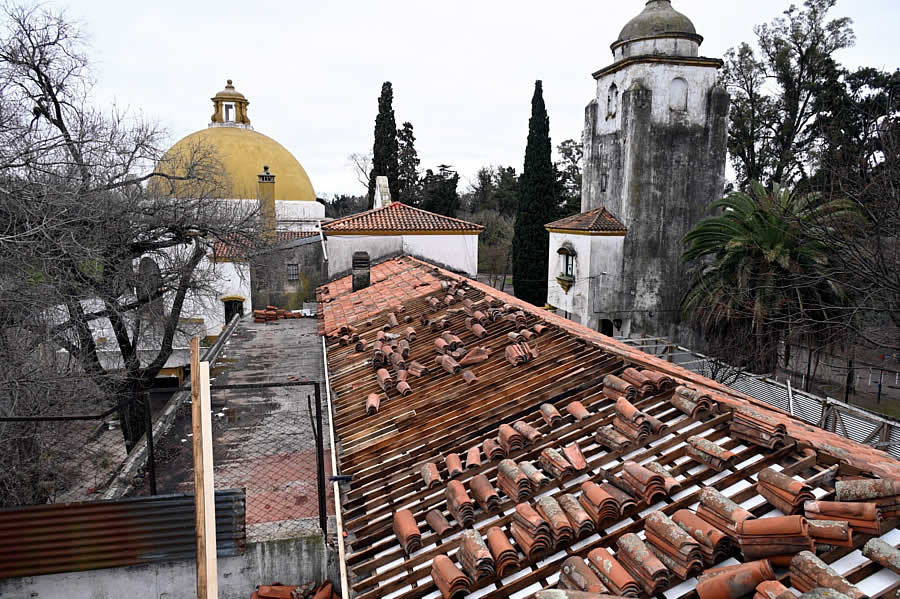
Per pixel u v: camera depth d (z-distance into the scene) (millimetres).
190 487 8031
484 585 3436
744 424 4156
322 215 33625
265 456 8805
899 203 11398
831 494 3379
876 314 15414
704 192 22844
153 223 16734
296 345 16406
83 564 5707
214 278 21375
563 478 4137
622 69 23141
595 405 5188
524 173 33125
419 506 4367
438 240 19516
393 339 9141
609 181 24359
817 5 27922
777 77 29828
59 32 15914
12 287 11555
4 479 9484
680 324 23172
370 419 6219
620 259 22750
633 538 3340
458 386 6457
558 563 3455
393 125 38219
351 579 3887
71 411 13328
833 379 22047
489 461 4613
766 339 16672
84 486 10273
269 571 6125
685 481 3803
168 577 5895
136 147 16578
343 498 4918
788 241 16172
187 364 24938
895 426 11305
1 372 11336
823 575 2662
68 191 13180
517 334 7570
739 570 2816
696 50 22828
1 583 5613
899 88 19656
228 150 31344
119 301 15578
